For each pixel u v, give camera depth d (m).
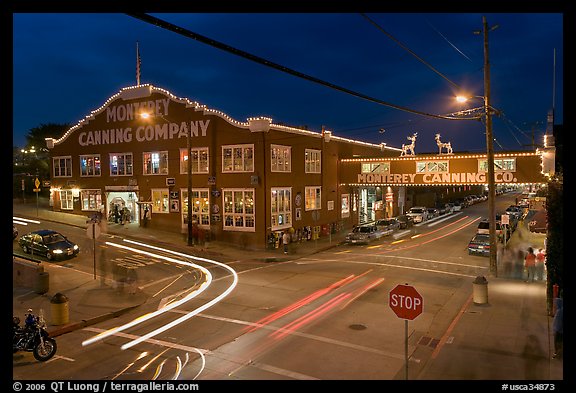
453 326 13.55
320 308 15.98
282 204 33.12
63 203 42.59
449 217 55.88
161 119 35.91
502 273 21.95
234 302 17.02
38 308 16.20
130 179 37.81
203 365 10.87
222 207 32.81
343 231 41.88
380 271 22.95
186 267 24.50
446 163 36.34
